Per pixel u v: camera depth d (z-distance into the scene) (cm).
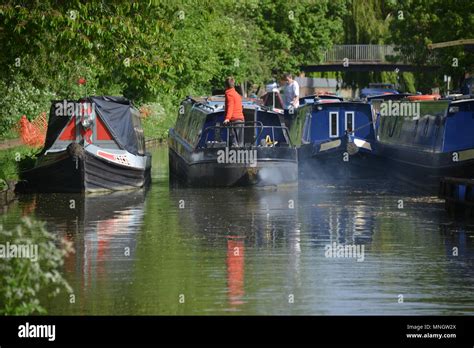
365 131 4191
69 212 2880
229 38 7450
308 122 4212
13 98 4816
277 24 9075
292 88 4612
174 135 4184
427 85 8488
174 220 2702
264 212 2870
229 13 8238
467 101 3566
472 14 7288
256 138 3575
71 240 2352
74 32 2898
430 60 8244
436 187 3594
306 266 2031
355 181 3938
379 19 11475
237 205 3042
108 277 1917
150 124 6656
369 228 2550
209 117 3725
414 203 3117
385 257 2133
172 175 4184
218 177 3534
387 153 4103
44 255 1487
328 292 1795
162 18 3131
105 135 3531
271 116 3706
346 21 11438
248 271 1977
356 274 1952
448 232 2475
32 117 5050
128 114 3609
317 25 9256
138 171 3541
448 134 3575
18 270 1455
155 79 3189
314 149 4091
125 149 3544
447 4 7525
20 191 3425
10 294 1434
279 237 2400
